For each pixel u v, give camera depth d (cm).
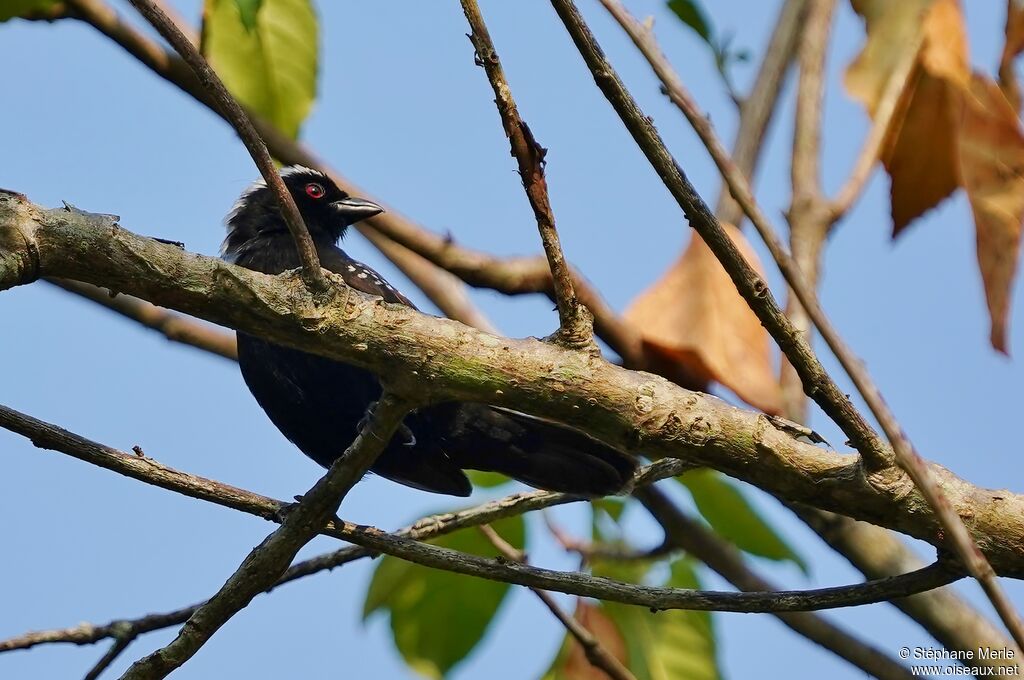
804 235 1104
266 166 738
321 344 776
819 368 747
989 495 786
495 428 1080
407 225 1185
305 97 1253
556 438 1074
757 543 1193
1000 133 951
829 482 790
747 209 571
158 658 789
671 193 705
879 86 988
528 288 1195
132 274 748
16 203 740
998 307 940
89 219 748
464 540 1182
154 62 1218
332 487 794
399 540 842
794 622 1191
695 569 1220
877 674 1159
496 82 730
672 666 1179
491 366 783
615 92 692
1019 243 937
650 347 1136
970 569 532
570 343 796
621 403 792
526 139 743
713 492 1184
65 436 818
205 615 795
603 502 1211
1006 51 981
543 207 755
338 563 958
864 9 995
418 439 1116
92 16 1213
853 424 760
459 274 1191
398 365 779
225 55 1229
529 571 831
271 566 800
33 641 903
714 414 798
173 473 849
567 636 1158
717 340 1112
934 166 993
